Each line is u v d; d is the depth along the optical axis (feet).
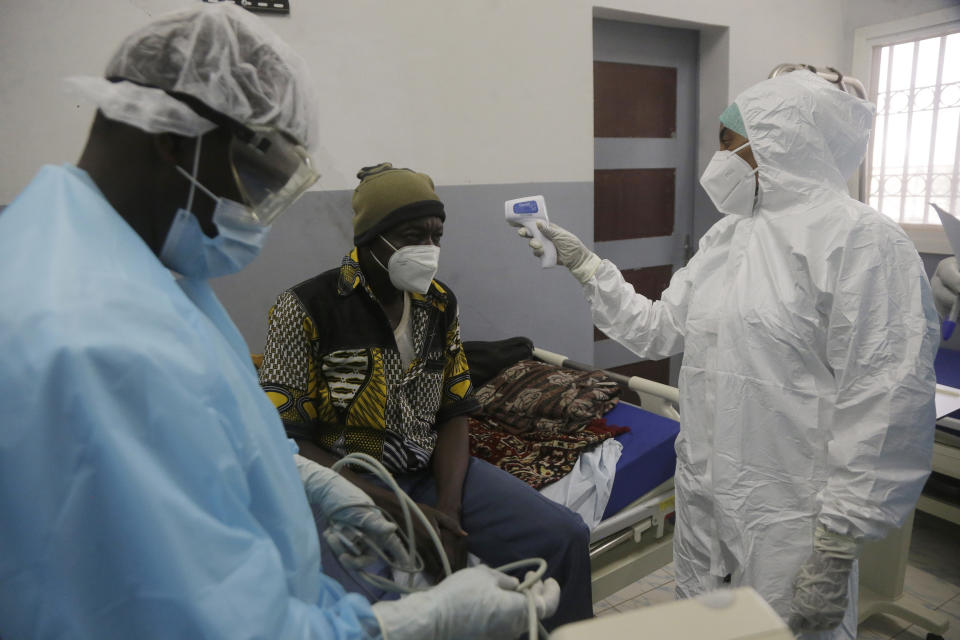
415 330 5.02
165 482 1.55
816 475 3.86
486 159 7.67
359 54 6.60
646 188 10.04
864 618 6.00
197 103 1.86
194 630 1.52
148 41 1.88
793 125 3.86
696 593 4.54
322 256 6.78
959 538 7.61
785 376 3.88
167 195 1.94
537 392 6.75
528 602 2.37
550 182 8.24
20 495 1.45
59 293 1.54
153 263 1.85
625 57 9.31
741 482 4.02
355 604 2.03
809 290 3.84
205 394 1.71
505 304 8.21
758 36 9.87
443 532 4.28
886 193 10.62
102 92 1.78
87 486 1.47
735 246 4.32
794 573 3.92
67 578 1.48
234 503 1.72
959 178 9.59
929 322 3.63
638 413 6.72
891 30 10.12
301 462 3.49
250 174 2.04
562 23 7.94
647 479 5.94
